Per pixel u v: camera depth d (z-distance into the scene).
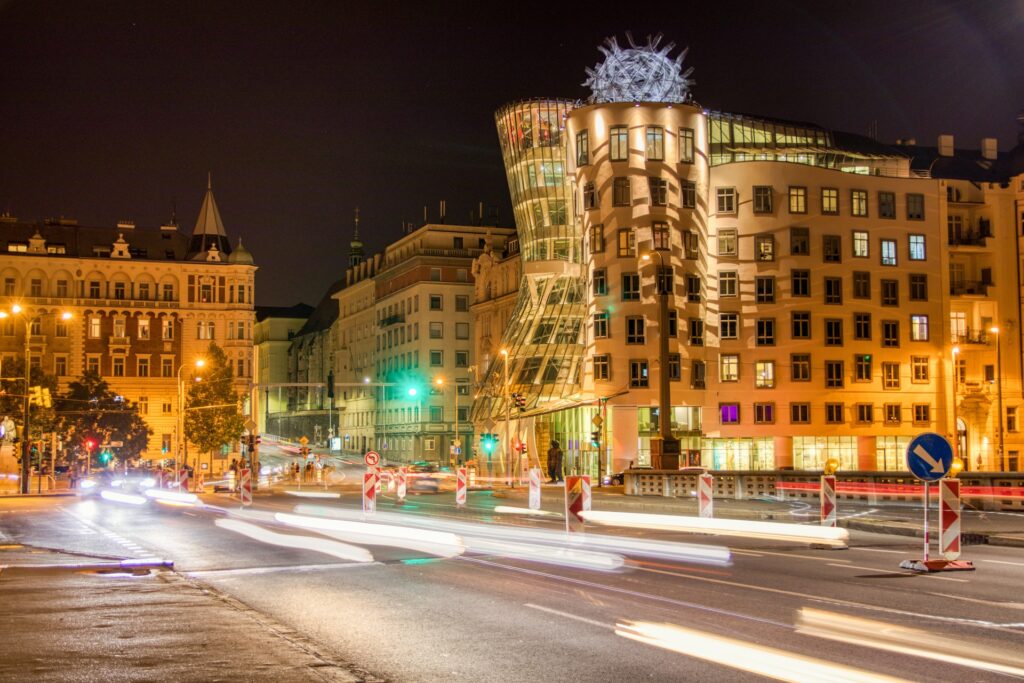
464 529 28.12
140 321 120.94
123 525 31.98
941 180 84.62
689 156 78.19
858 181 82.88
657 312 75.75
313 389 178.12
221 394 104.69
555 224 86.12
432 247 128.25
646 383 75.44
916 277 83.31
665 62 80.12
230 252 127.88
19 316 116.69
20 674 9.53
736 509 35.84
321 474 89.06
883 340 82.12
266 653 10.55
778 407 79.44
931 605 13.48
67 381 117.44
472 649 10.86
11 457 101.25
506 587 15.77
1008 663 9.78
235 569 18.75
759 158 84.88
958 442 82.62
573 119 79.50
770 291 80.31
